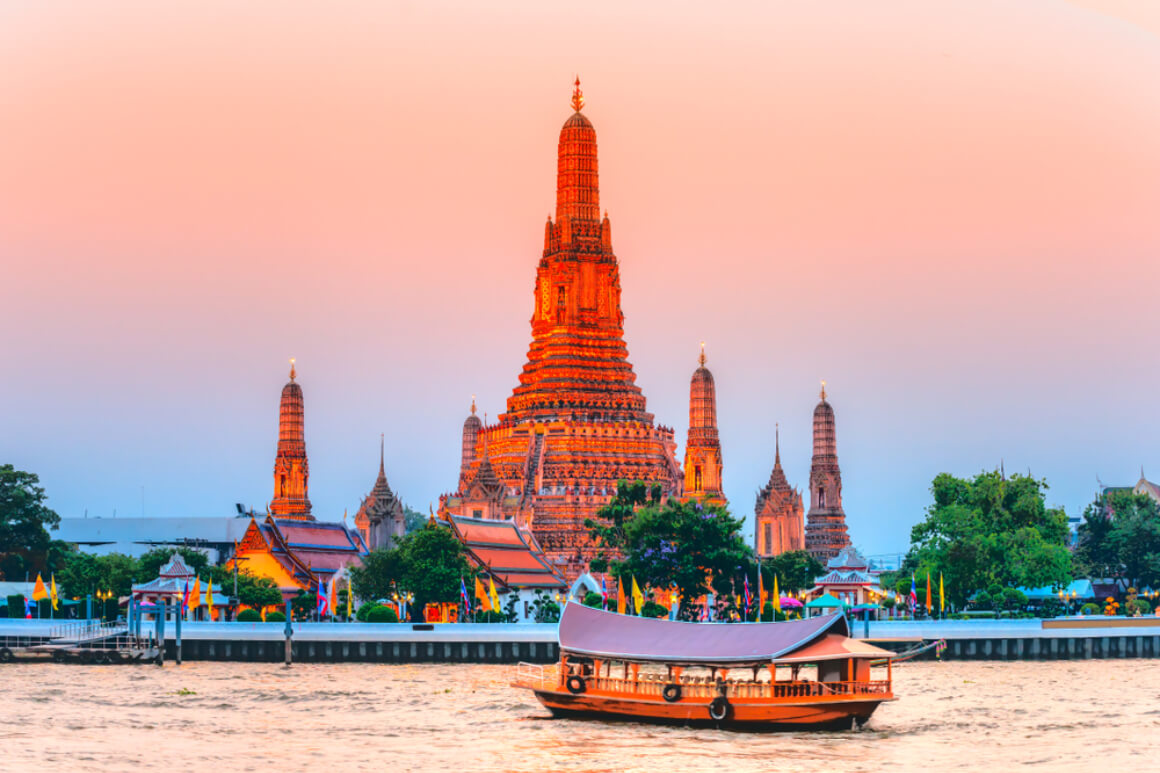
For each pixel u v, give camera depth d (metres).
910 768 108.00
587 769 107.50
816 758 111.19
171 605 196.25
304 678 156.62
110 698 140.12
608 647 126.19
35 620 196.75
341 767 108.31
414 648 172.88
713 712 121.44
